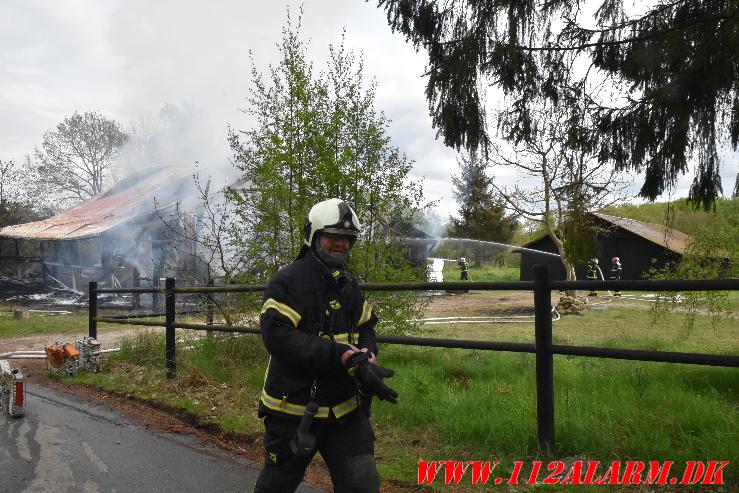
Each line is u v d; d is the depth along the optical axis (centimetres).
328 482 441
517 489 404
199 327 712
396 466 453
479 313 1859
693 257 775
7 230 2853
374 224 863
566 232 677
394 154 862
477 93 654
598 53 628
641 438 436
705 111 570
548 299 442
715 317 850
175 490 433
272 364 290
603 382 633
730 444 407
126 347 952
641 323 1457
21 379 636
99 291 964
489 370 743
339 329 286
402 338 511
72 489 436
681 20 582
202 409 624
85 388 775
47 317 1811
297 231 820
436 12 654
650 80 594
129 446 533
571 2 623
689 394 546
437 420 525
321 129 830
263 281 841
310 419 266
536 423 470
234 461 495
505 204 2219
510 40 618
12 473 468
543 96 667
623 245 3125
